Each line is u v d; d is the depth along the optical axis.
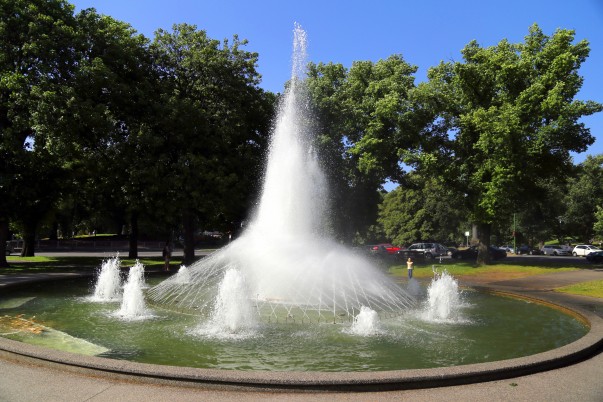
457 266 30.55
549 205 59.47
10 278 18.73
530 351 8.77
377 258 35.84
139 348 8.52
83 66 23.38
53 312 12.13
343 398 5.86
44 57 23.06
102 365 6.48
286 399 5.80
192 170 26.86
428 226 60.72
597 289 17.50
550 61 27.56
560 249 58.91
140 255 47.47
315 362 7.80
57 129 22.59
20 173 24.42
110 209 39.31
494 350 8.81
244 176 29.09
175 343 8.91
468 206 31.44
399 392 6.11
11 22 23.09
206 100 29.67
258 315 10.96
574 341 9.09
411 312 12.55
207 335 9.54
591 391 6.21
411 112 29.69
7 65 23.39
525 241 69.50
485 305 14.88
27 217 27.80
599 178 60.38
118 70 26.81
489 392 6.14
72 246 61.19
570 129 26.89
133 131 25.64
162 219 29.38
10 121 24.58
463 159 30.50
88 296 15.21
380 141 30.16
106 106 24.48
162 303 12.75
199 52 28.97
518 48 30.00
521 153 26.38
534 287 19.58
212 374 6.16
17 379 6.38
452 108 30.45
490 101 29.28
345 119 32.56
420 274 27.06
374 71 33.69
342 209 34.47
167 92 28.28
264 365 7.60
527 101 26.88
